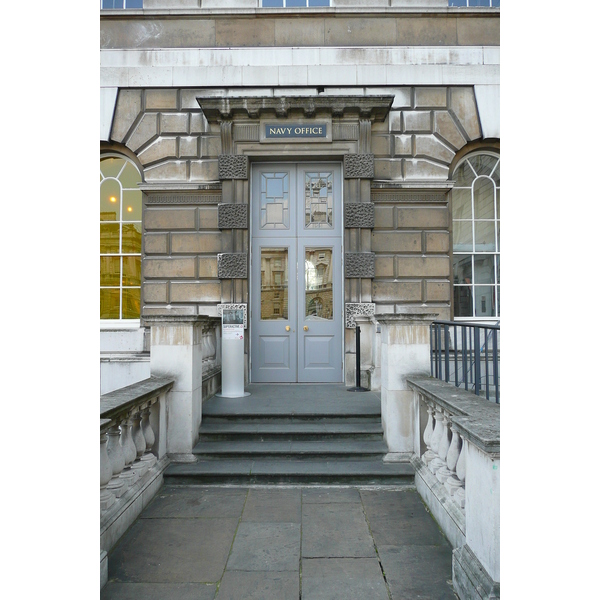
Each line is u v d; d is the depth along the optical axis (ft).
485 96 28.35
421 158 28.30
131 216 29.37
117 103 28.37
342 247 28.12
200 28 28.66
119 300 29.14
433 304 28.09
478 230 29.43
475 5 29.96
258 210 28.50
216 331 24.81
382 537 12.54
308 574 10.84
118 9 28.40
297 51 28.27
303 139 27.43
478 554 9.45
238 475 16.30
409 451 17.33
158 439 16.49
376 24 28.78
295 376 27.89
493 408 11.66
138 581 10.62
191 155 28.14
